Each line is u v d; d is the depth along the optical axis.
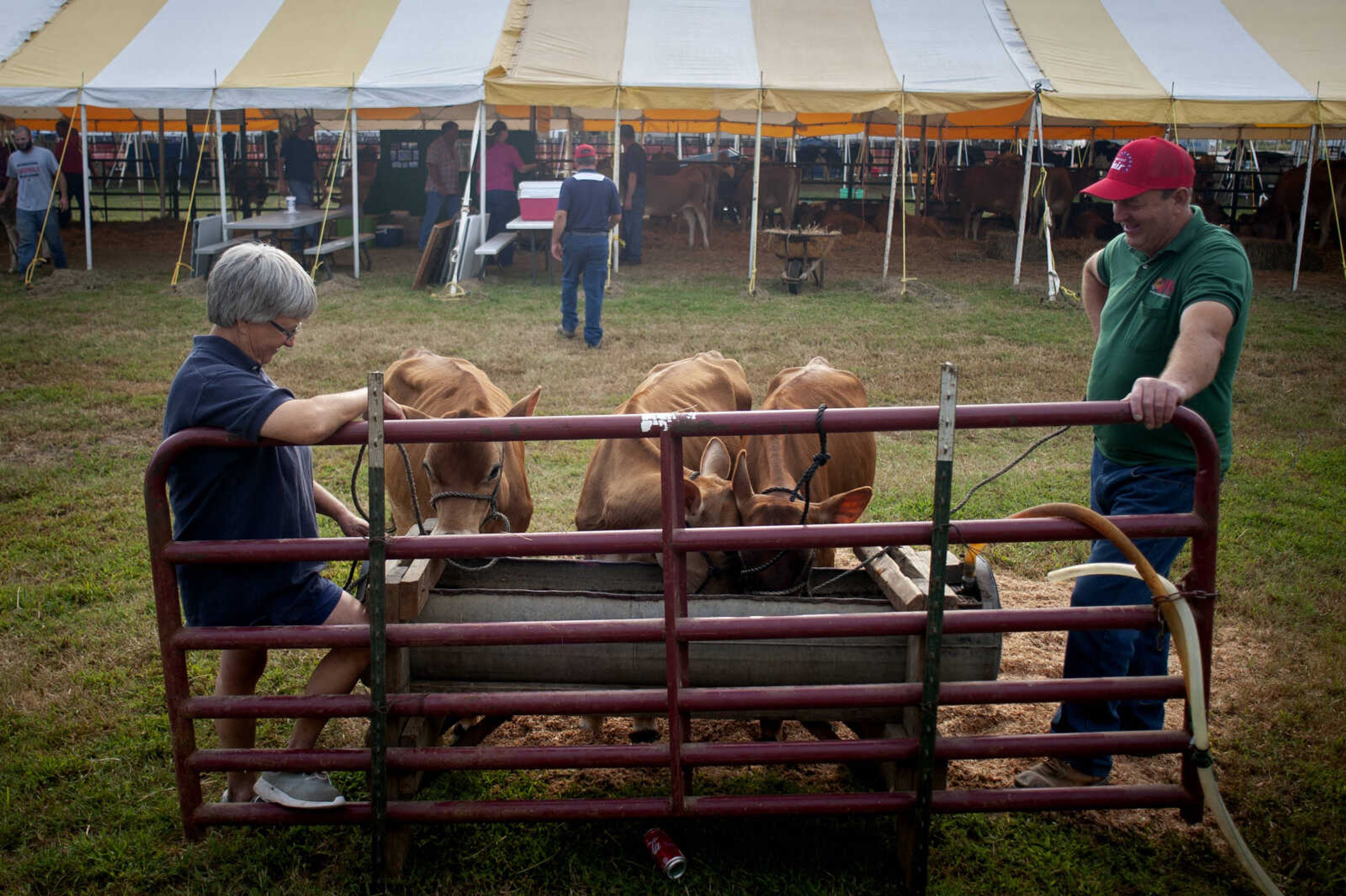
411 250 18.19
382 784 2.93
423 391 5.09
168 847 3.24
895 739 3.00
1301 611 4.88
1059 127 25.27
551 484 6.61
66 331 10.66
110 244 17.81
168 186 23.73
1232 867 3.21
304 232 15.60
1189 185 3.19
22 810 3.38
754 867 3.18
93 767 3.62
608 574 3.54
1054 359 10.12
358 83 13.45
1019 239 14.48
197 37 14.66
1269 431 7.83
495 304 12.77
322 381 8.87
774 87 13.39
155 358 9.59
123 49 14.33
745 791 3.58
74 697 4.06
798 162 28.61
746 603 3.19
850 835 3.33
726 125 27.42
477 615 3.19
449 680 3.23
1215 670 4.41
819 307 12.88
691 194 18.91
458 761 2.95
